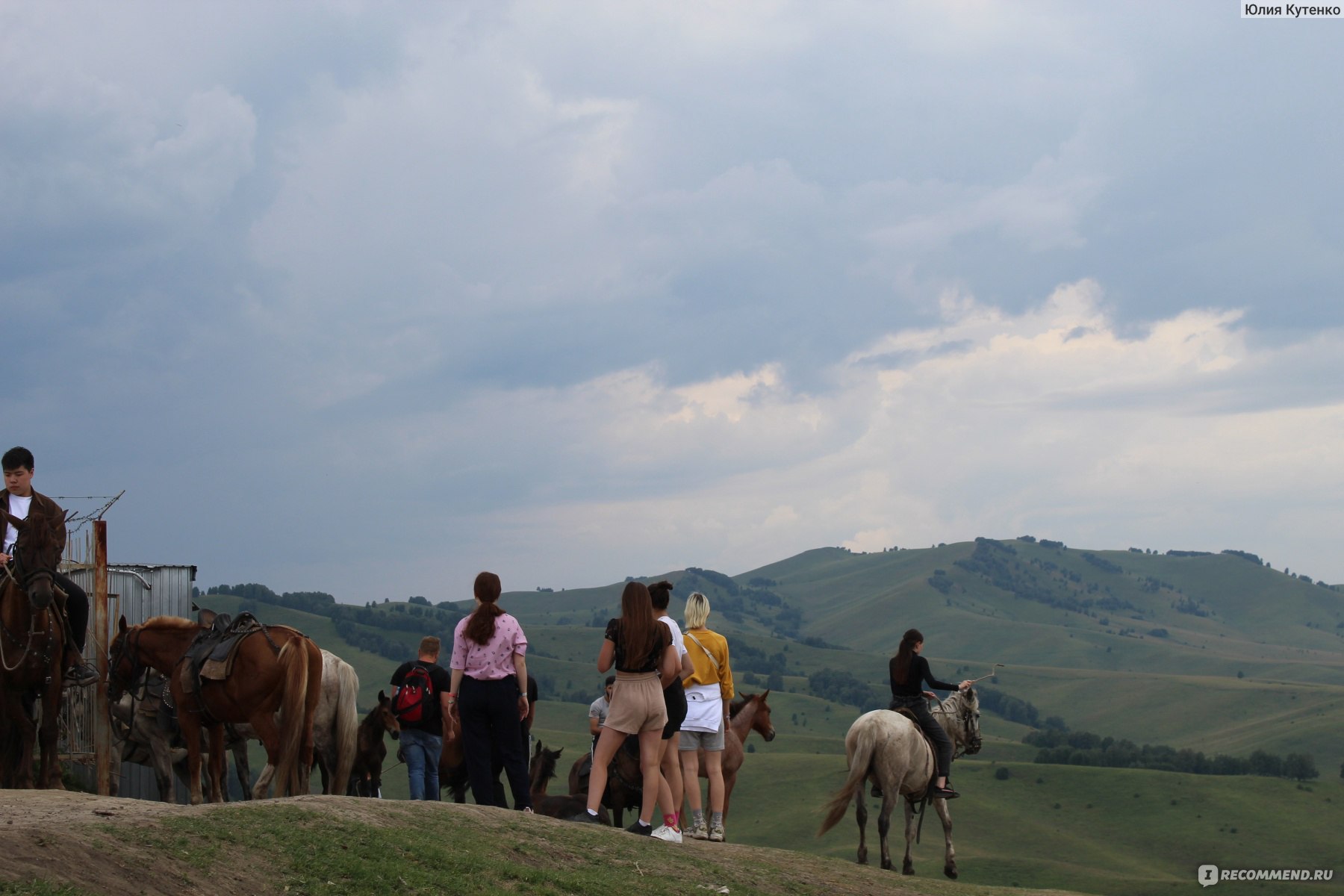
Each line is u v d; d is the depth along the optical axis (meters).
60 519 12.17
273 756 12.20
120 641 14.93
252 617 12.66
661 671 11.23
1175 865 126.69
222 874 7.16
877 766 16.02
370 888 7.56
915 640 16.62
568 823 10.81
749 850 12.87
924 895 12.43
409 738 14.54
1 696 11.94
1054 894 14.37
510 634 11.30
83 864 6.61
